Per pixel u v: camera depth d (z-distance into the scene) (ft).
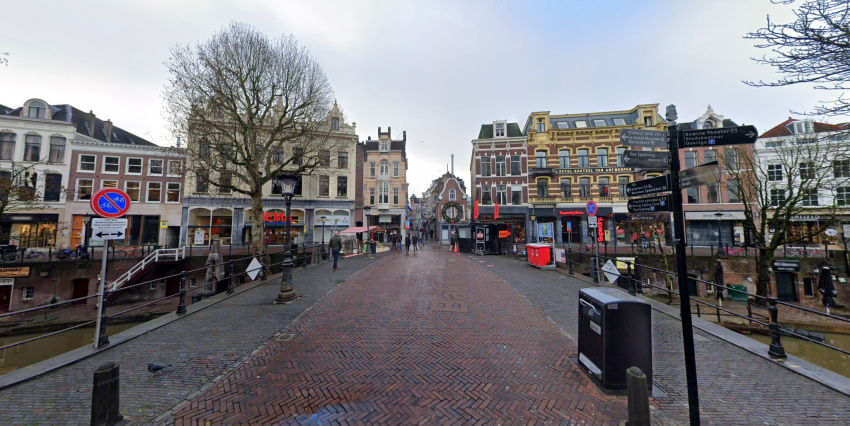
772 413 11.54
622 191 87.71
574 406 12.05
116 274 57.11
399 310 24.82
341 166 93.97
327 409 11.87
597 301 13.79
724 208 79.20
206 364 15.47
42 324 43.21
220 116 59.06
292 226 89.10
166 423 10.87
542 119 94.94
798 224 62.54
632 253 61.77
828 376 13.88
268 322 21.90
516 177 94.17
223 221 85.87
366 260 60.13
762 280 46.60
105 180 78.74
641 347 13.07
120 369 14.87
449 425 10.99
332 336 19.27
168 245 81.87
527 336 19.40
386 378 14.24
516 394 12.92
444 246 113.19
